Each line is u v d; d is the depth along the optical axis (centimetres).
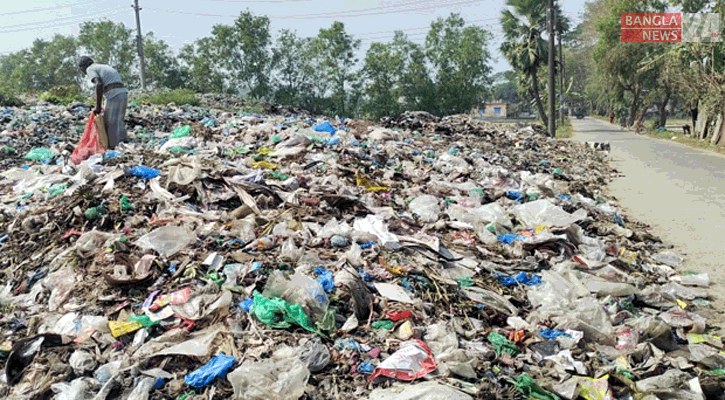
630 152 2128
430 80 4881
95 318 441
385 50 4788
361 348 418
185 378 376
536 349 452
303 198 703
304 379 372
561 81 4984
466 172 1058
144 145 1042
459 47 4766
